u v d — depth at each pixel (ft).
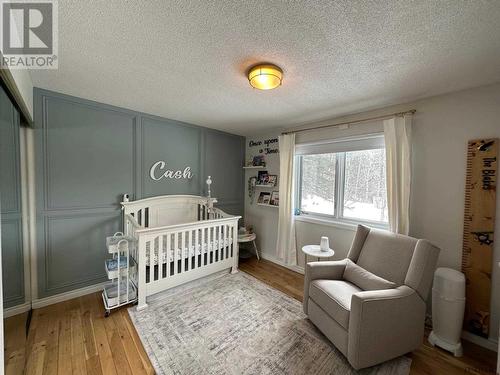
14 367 5.10
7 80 4.33
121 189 9.21
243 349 5.88
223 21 4.01
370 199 8.88
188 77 6.23
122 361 5.43
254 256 13.20
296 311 7.57
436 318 6.23
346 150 9.35
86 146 8.31
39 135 7.38
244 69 5.75
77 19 3.99
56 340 6.04
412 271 5.85
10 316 6.65
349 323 5.25
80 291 8.32
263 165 12.80
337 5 3.59
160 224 10.27
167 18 3.95
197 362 5.43
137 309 7.44
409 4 3.54
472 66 5.35
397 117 7.68
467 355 5.89
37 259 7.48
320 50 4.84
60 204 7.86
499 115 6.08
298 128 11.09
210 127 12.11
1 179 5.89
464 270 6.56
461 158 6.66
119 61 5.44
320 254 8.13
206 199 11.76
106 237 8.86
